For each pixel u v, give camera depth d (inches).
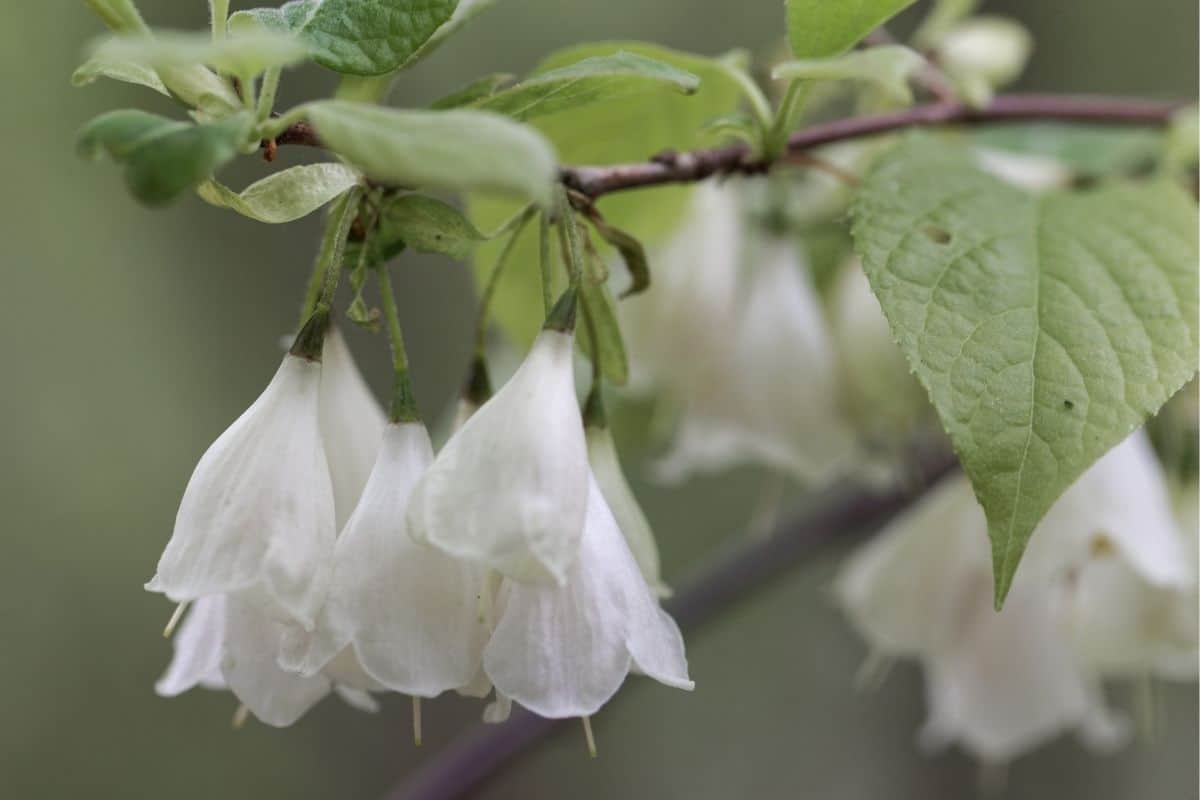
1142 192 11.7
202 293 27.9
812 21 11.8
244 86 10.7
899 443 15.7
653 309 15.4
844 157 15.1
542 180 9.8
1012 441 10.7
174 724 29.2
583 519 10.5
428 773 15.4
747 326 15.2
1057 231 11.4
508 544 10.4
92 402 28.4
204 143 10.2
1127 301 11.1
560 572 10.4
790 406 15.2
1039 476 10.6
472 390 11.5
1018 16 23.9
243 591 10.5
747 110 14.6
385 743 28.8
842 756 29.6
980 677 14.3
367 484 10.8
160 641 29.5
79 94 26.0
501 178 9.8
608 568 10.6
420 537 10.5
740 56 12.6
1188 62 24.1
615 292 15.3
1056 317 11.0
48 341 27.8
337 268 10.9
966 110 14.2
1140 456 12.7
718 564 17.5
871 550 15.3
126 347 28.1
